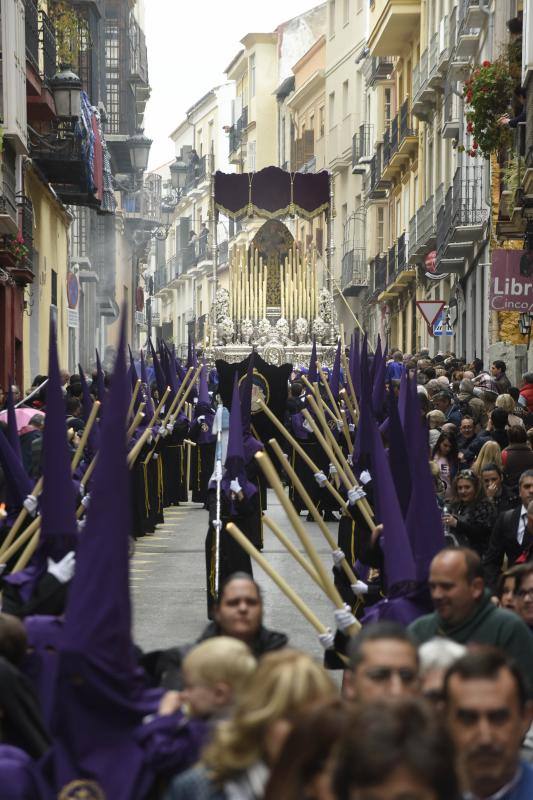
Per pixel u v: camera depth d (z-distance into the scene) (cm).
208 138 12119
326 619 1897
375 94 7600
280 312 5978
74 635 809
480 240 4703
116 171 7756
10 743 895
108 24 7500
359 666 780
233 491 1878
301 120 9544
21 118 3812
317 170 9038
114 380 842
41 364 4738
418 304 4203
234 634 988
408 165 6669
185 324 12331
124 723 815
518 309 3300
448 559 1019
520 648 1016
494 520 1636
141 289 8894
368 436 1612
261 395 2356
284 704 661
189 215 12375
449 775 529
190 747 789
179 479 3416
